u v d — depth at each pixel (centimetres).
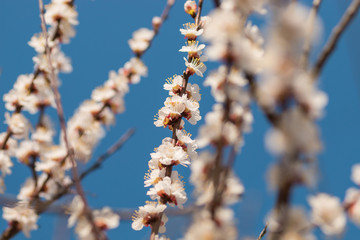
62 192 65
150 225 69
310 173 40
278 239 43
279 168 39
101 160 65
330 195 54
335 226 53
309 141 38
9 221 72
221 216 49
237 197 53
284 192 39
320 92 39
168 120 74
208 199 50
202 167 55
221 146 51
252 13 48
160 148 73
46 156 74
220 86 60
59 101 64
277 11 37
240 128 55
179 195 71
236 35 48
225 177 50
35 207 64
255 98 39
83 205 59
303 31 37
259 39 56
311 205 53
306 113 38
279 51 37
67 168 74
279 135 38
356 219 56
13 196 67
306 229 44
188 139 74
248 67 46
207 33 49
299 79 38
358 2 44
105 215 62
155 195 72
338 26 43
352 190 57
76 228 59
